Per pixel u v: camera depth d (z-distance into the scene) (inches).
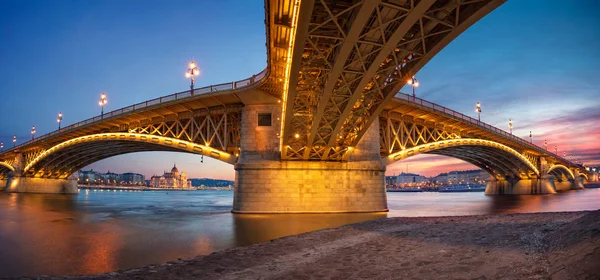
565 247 310.0
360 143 1711.4
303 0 637.9
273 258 491.2
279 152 1649.9
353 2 719.7
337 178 1651.1
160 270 439.2
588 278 224.2
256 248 570.9
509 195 3978.8
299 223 1261.1
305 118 1332.4
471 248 420.5
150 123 2186.3
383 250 486.3
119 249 818.2
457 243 466.3
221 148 1964.8
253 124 1680.6
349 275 371.9
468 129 2544.3
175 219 1488.7
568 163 4591.5
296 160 1642.5
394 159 2095.2
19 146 3351.4
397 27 773.9
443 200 3587.6
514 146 3265.3
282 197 1612.9
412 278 332.8
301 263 448.1
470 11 695.7
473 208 2127.2
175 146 2015.3
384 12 721.0
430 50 820.6
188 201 3619.6
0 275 593.6
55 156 3186.5
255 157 1649.9
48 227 1226.0
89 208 2155.5
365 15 662.5
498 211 1849.2
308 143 1462.8
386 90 1120.8
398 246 504.7
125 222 1385.3
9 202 2370.8
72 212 1852.9
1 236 1021.2
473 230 555.8
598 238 277.7
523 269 297.7
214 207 2431.1
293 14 755.4
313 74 1087.6
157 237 989.8
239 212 1615.4
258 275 402.0
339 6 745.0
